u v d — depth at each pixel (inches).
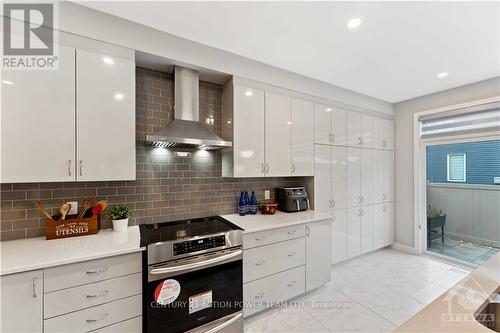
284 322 79.7
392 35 74.1
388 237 145.9
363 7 61.2
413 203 140.7
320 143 114.1
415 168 139.6
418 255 137.8
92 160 64.2
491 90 109.2
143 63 78.9
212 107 97.7
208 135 81.0
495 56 87.8
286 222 88.9
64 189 69.9
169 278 61.9
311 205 114.0
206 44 81.2
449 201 130.9
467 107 117.3
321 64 95.7
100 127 65.2
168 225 82.1
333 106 119.3
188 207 91.4
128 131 69.1
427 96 133.9
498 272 48.8
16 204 63.9
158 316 60.4
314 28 70.8
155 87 84.2
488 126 111.1
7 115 54.9
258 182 110.5
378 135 140.7
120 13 65.0
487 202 117.4
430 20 66.4
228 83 93.0
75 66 62.1
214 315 69.0
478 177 120.0
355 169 128.6
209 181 96.5
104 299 55.6
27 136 56.8
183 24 69.6
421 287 101.3
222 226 80.8
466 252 124.6
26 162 56.6
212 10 62.9
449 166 130.7
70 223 66.4
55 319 50.7
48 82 59.1
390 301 91.2
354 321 79.8
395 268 120.4
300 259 92.3
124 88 68.5
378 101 140.9
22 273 47.7
